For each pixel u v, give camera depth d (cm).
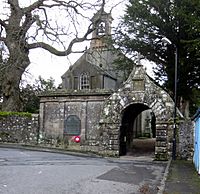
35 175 1166
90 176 1217
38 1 2834
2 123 2734
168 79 2689
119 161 1916
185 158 1997
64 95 2577
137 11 2733
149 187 1040
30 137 2645
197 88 2725
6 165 1412
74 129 2534
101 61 3766
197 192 918
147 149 2733
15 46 2745
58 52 2883
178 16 2475
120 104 2255
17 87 2906
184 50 2586
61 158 1853
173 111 2092
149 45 2773
